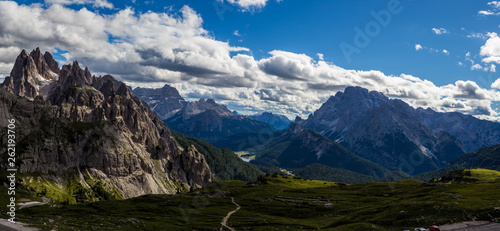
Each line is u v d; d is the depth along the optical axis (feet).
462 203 459.73
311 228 471.21
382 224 436.76
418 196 649.61
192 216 572.51
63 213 620.08
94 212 621.72
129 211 634.84
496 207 425.69
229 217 564.71
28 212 625.41
